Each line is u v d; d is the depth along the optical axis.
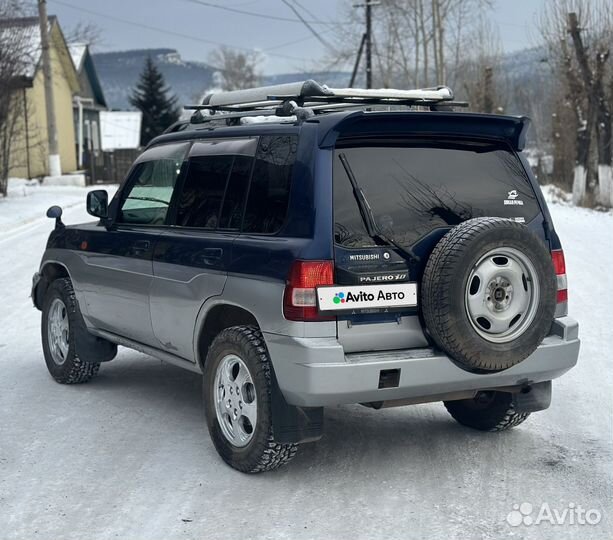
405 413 6.64
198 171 5.94
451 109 6.07
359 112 4.88
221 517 4.64
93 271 6.85
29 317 10.31
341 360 4.72
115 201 6.80
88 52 51.59
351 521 4.58
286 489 5.05
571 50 36.16
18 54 28.80
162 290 5.96
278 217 5.06
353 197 4.91
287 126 5.22
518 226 4.91
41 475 5.26
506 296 4.95
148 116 73.81
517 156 5.47
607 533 4.44
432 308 4.83
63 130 45.16
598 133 33.47
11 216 22.38
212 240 5.48
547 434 6.08
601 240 19.77
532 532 4.45
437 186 5.15
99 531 4.47
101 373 7.84
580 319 10.23
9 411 6.60
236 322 5.53
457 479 5.20
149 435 6.04
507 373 5.15
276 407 4.96
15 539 4.38
